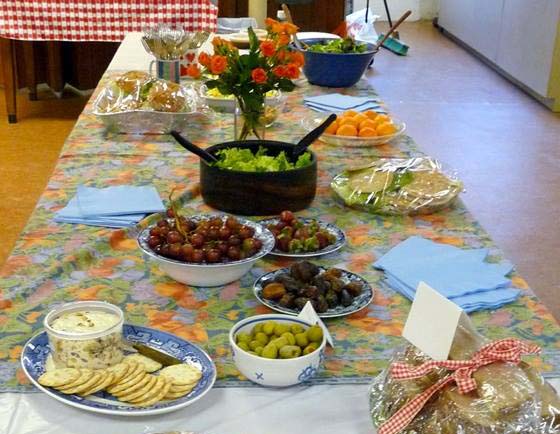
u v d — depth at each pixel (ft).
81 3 12.67
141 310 4.50
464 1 23.89
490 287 4.74
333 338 4.26
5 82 15.34
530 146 15.31
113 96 7.66
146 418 3.55
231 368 3.96
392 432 3.26
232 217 4.95
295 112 8.48
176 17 12.48
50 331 3.70
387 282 4.87
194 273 4.64
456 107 17.72
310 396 3.77
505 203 12.55
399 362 3.53
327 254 5.21
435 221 5.86
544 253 10.96
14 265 4.90
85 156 6.93
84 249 5.10
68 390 3.55
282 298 4.44
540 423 3.15
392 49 21.79
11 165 13.33
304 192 5.77
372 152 7.30
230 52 6.32
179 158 6.97
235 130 6.69
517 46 19.62
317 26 15.64
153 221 5.65
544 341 4.28
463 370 3.26
